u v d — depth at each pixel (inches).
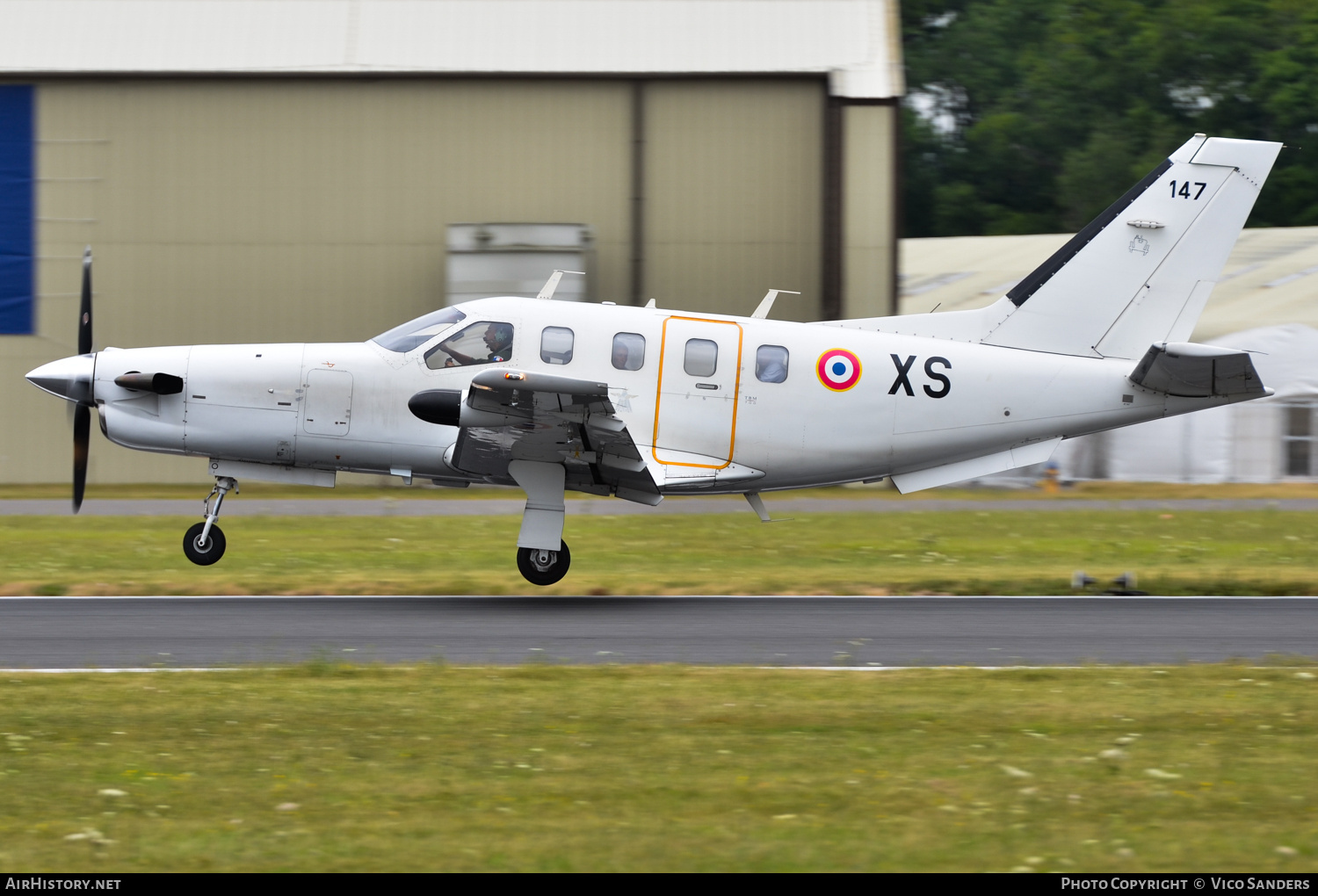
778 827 823.1
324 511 2837.1
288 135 3294.8
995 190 7224.4
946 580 1884.8
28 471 3299.7
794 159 3287.4
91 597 1690.5
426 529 2551.7
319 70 3275.1
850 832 815.1
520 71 3272.6
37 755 958.4
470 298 3277.6
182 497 3097.9
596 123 3284.9
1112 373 1883.6
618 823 828.6
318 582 1834.4
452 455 1708.9
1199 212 1892.2
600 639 1448.1
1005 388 1861.5
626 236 3294.8
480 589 1790.1
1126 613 1652.3
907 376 1839.3
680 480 1763.0
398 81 3282.5
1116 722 1070.4
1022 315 1892.2
